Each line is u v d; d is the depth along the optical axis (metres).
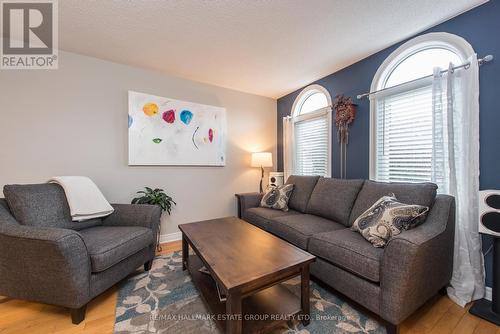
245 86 3.55
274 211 2.83
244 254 1.48
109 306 1.65
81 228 2.04
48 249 1.37
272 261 1.37
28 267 1.43
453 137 1.82
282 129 4.04
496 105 1.70
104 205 2.22
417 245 1.28
